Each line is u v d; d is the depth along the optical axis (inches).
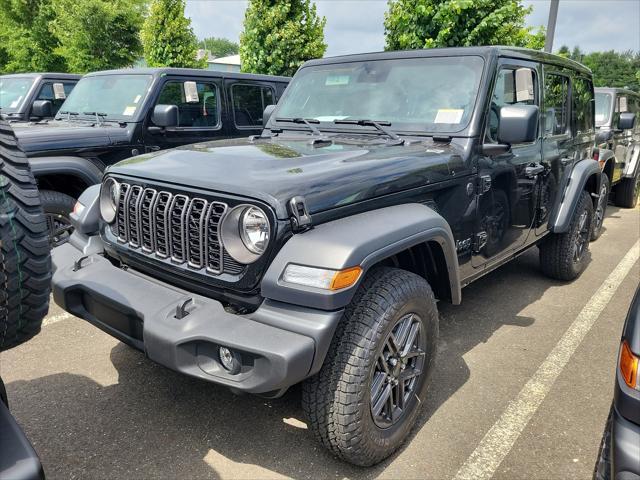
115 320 98.3
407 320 97.2
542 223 166.6
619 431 68.2
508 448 103.9
